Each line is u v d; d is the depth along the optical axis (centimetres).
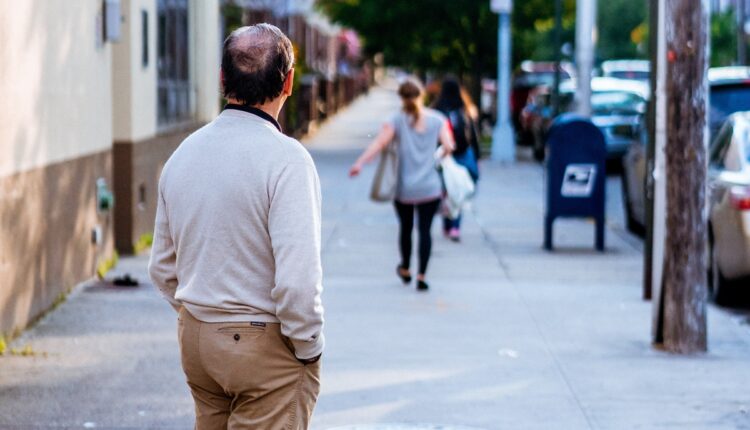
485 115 7712
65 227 1842
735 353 1543
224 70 711
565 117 2600
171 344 1545
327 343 1579
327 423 1197
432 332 1661
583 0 3644
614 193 4019
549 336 1645
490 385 1361
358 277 2150
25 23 1584
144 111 2395
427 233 1992
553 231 2888
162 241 734
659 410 1255
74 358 1458
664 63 1531
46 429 1162
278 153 691
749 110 2625
